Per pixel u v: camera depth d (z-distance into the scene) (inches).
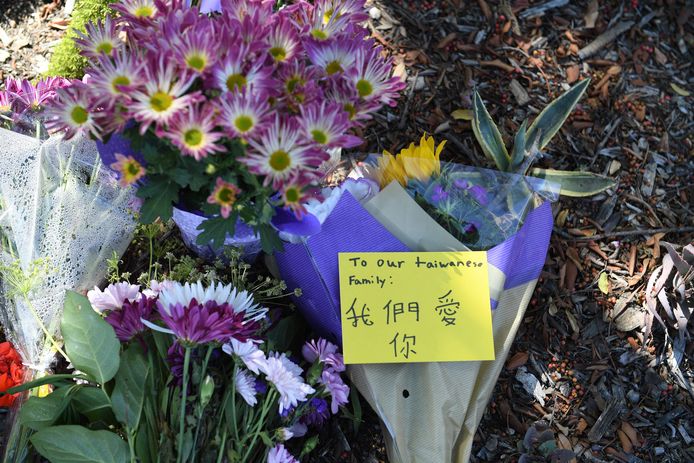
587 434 54.3
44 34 63.7
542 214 50.9
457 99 64.8
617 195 63.7
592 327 58.3
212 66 35.9
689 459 54.4
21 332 47.2
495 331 49.6
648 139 66.7
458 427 47.0
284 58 39.9
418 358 47.1
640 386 56.6
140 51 36.8
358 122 41.7
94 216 49.3
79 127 36.1
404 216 49.1
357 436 51.1
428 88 64.7
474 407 47.9
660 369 57.4
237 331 40.4
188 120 34.5
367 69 40.5
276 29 39.3
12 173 45.1
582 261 60.8
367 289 47.6
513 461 52.7
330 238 47.7
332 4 42.1
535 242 51.0
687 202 64.8
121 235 51.4
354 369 47.9
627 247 62.0
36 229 46.7
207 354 40.4
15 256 46.8
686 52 71.7
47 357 47.3
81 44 39.8
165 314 38.7
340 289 47.4
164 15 39.4
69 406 42.7
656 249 62.1
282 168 35.9
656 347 58.1
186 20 38.6
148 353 43.4
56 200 47.1
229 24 39.0
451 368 47.8
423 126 63.1
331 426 50.9
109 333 41.9
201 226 38.5
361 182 50.4
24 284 44.7
